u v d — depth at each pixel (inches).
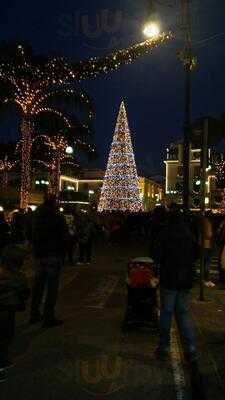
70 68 886.4
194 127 491.5
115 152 2502.5
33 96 942.4
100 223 1379.2
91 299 472.7
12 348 304.8
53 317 362.9
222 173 1752.0
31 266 629.0
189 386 247.4
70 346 312.2
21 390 239.0
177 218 294.8
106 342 322.7
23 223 663.1
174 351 305.1
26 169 958.4
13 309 260.8
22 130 956.0
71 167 1790.1
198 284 564.7
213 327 363.6
